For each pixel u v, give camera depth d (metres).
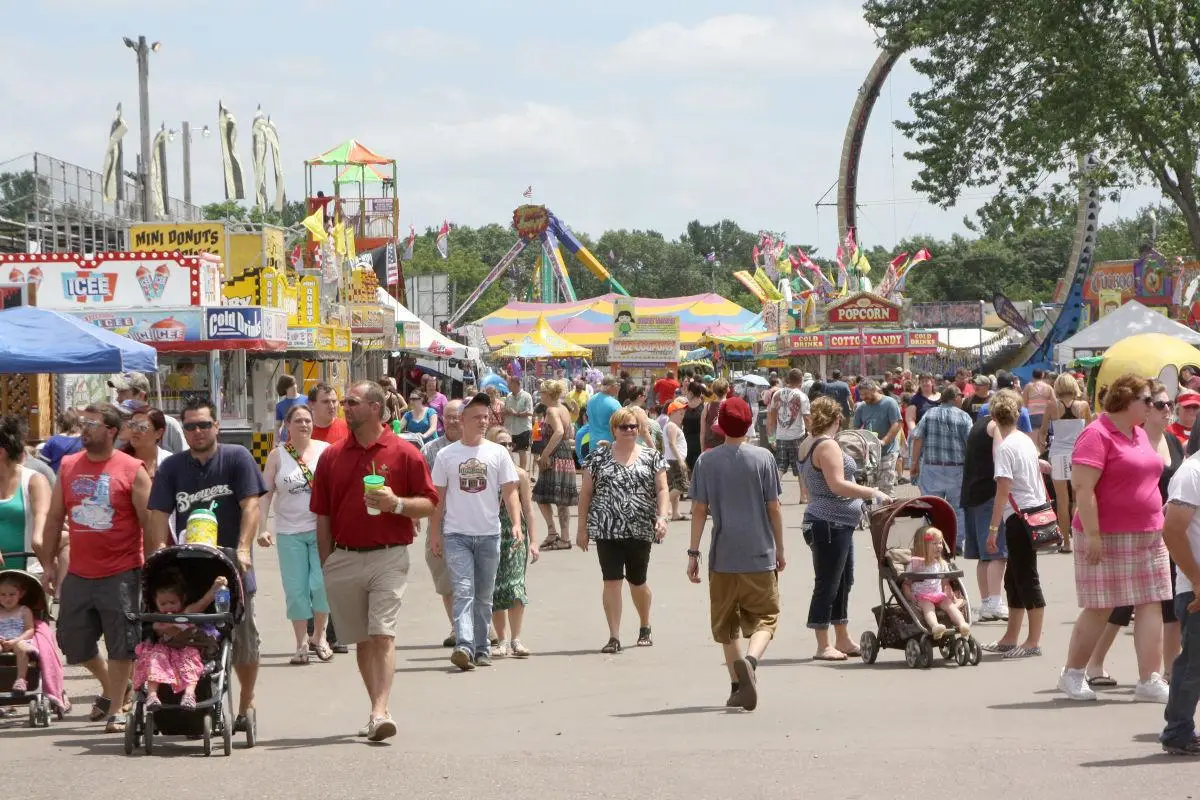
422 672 21.17
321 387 25.45
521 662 21.88
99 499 17.20
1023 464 21.30
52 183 73.12
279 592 29.62
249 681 16.36
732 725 16.75
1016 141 66.81
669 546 36.66
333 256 68.19
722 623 18.20
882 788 13.04
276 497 22.14
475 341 113.88
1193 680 14.17
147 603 15.82
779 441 47.84
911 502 21.12
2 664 17.81
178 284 51.16
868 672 20.36
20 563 18.53
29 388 41.16
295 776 14.16
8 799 13.20
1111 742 15.09
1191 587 14.55
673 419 43.91
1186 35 64.81
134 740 15.69
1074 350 66.19
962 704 17.73
